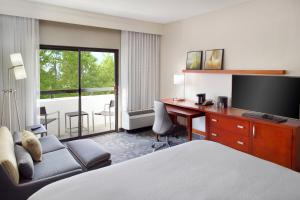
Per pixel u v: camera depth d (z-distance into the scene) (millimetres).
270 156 3051
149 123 5363
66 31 4402
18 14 3619
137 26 5012
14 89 3762
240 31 3896
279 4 3359
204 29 4520
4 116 3732
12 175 2002
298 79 2902
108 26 4586
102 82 5070
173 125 3828
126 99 5145
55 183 1681
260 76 3348
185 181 1676
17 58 3275
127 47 5020
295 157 2828
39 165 2453
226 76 4207
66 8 4051
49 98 4473
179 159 2064
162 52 5586
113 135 5051
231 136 3543
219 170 1848
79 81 4723
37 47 3939
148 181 1679
